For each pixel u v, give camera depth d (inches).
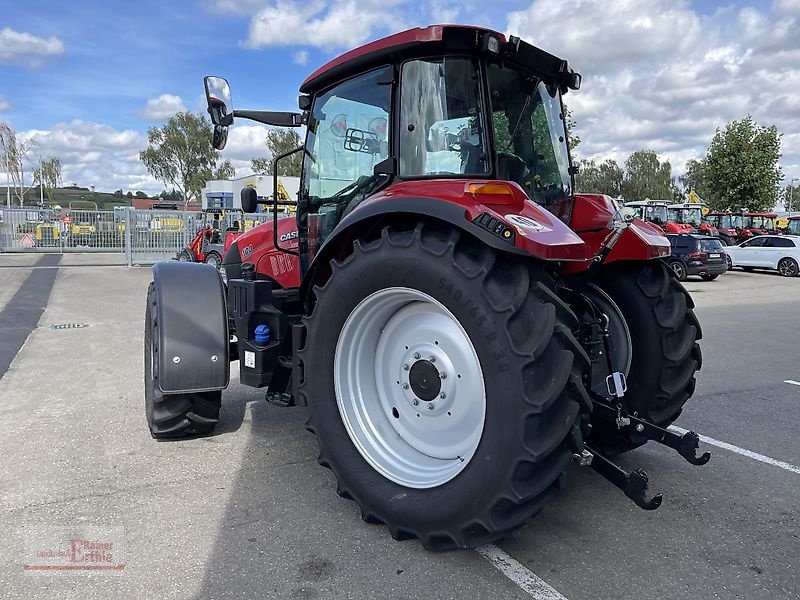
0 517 122.5
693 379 142.3
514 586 100.3
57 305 434.6
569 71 134.7
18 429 175.6
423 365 113.5
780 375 255.9
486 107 114.7
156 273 159.3
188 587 99.4
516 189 105.4
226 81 153.3
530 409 92.4
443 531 104.0
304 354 122.8
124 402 203.2
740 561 109.0
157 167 1813.5
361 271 112.0
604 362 136.9
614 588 100.1
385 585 100.2
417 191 109.5
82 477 142.3
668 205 1175.0
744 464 155.1
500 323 94.9
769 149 1185.4
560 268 134.9
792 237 824.9
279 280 169.0
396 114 120.7
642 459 157.3
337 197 140.8
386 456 117.0
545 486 96.4
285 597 97.0
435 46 113.8
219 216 711.7
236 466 149.4
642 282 137.5
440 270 100.7
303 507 127.6
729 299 556.7
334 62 131.3
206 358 152.1
